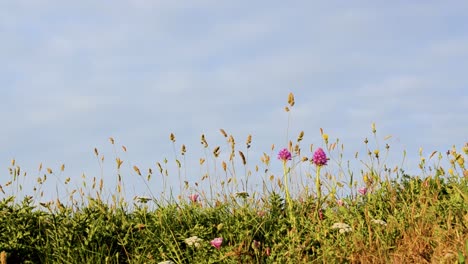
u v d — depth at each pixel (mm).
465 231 3100
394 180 3549
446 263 2908
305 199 3494
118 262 3143
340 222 3223
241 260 3080
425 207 3248
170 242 3146
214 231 3250
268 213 3361
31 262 3096
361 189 3508
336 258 3082
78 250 3129
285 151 3432
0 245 3092
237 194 3373
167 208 3348
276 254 3111
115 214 3352
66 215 3264
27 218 3221
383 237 3141
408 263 3002
